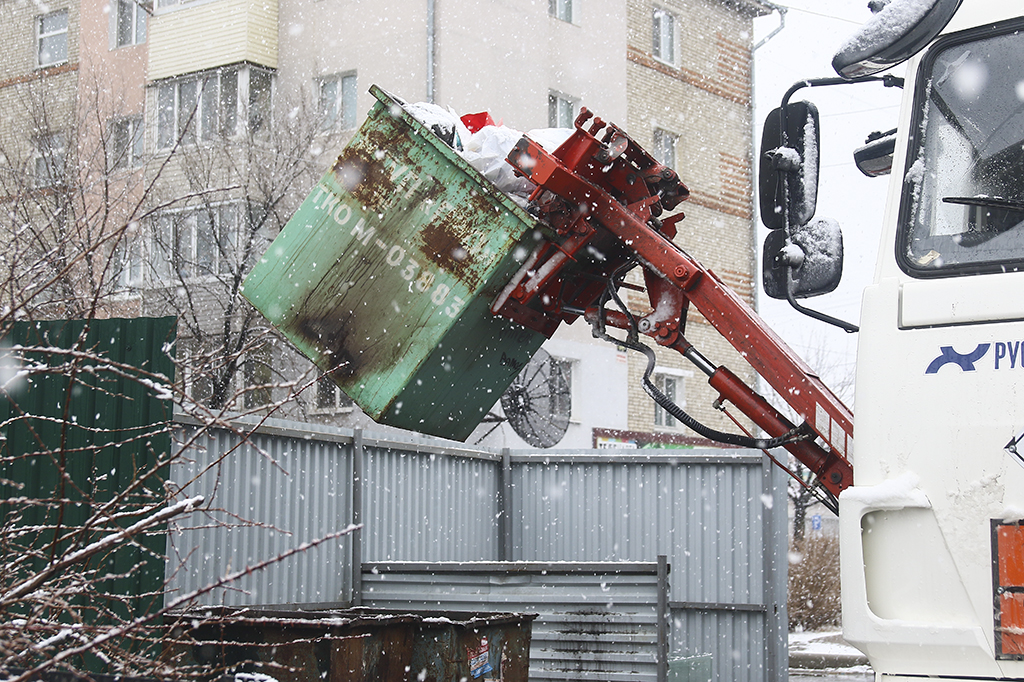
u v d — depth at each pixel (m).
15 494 5.91
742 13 25.02
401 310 5.62
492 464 10.71
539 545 10.58
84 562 4.38
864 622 3.27
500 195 5.48
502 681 6.35
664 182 5.65
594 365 19.78
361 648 5.59
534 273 5.55
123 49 20.09
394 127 5.71
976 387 3.26
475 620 6.07
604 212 5.50
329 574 8.41
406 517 9.40
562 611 7.43
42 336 5.98
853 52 3.62
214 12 19.16
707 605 9.76
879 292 3.48
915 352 3.37
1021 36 3.62
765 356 5.04
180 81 19.30
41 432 5.96
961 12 3.71
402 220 5.66
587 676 7.27
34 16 21.92
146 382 4.18
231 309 14.25
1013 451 3.17
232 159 16.25
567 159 5.54
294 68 19.12
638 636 7.19
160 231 14.80
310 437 8.30
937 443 3.28
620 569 7.32
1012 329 3.25
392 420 5.73
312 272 5.79
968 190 3.55
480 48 18.58
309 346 5.76
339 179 5.80
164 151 18.12
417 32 18.05
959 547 3.20
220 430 7.50
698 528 10.01
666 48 23.30
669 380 22.11
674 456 10.15
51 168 14.27
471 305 5.55
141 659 4.11
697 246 23.27
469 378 5.93
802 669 13.82
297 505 8.19
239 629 5.62
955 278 3.39
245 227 15.11
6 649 3.61
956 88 3.66
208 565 7.33
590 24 21.17
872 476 3.36
